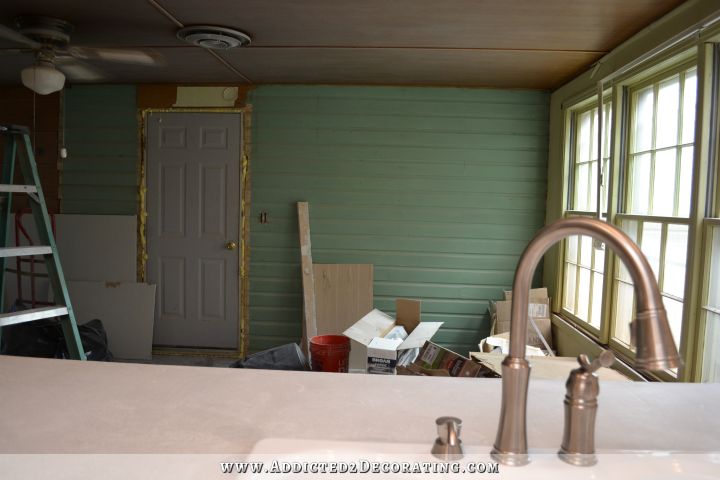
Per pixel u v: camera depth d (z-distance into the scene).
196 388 1.25
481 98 4.60
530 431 1.04
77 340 3.13
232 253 4.80
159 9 2.93
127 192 4.83
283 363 3.21
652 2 2.62
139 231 4.84
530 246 0.81
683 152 2.67
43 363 1.42
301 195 4.72
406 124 4.64
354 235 4.71
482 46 3.45
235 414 1.10
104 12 2.99
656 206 2.92
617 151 3.26
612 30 3.05
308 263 4.62
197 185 4.79
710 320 2.37
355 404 1.16
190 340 4.87
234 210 4.78
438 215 4.68
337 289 4.69
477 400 1.20
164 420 1.07
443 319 4.72
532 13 2.84
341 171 4.69
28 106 4.84
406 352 3.51
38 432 1.01
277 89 4.67
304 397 1.20
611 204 3.29
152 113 4.77
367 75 4.30
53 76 3.40
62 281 3.12
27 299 4.88
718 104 2.35
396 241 4.70
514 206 4.64
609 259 3.31
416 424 1.06
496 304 4.28
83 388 1.24
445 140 4.64
